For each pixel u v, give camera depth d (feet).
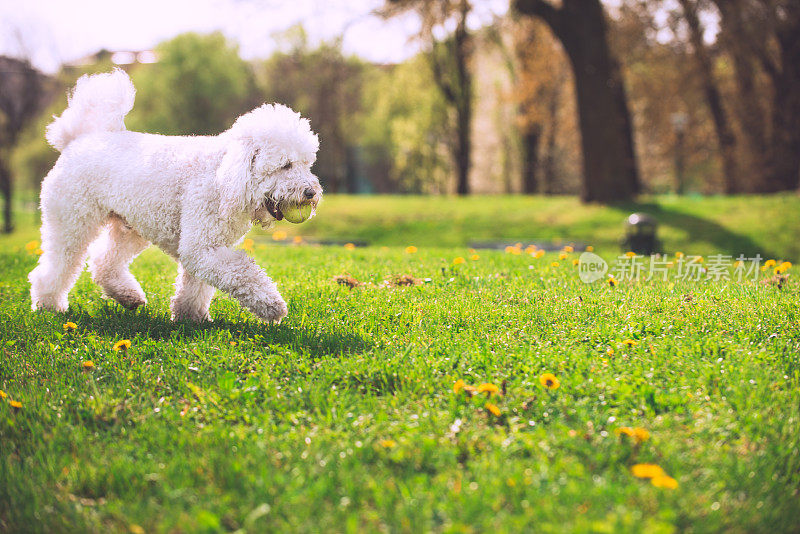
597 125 62.08
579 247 46.24
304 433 10.47
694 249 50.24
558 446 9.81
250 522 7.95
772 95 75.36
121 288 18.40
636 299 17.83
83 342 15.26
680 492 8.48
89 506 8.80
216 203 15.23
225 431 10.43
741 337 14.40
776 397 11.25
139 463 9.64
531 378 12.25
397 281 21.12
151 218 15.81
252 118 15.20
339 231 64.59
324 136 149.28
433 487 8.70
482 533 7.70
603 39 60.90
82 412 11.42
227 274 14.87
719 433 10.19
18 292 20.65
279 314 15.12
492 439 9.97
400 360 13.24
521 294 18.75
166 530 7.91
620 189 62.90
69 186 16.57
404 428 10.49
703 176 116.06
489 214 65.16
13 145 115.44
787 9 65.92
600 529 7.48
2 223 124.06
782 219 53.52
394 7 60.95
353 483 8.79
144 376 12.96
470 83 103.35
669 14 68.13
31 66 111.34
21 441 10.64
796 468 9.38
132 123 137.18
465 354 13.57
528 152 108.78
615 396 11.64
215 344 14.52
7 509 8.85
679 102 84.69
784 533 7.95
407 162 133.59
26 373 13.38
